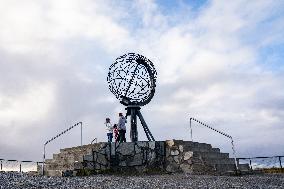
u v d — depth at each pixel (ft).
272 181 41.29
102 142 58.23
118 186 35.24
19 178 40.27
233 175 53.83
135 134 65.46
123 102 66.39
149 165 56.80
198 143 61.62
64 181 39.01
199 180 41.57
